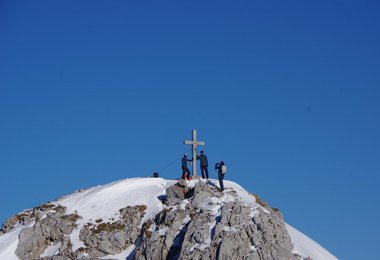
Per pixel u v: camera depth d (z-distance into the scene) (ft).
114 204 198.29
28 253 184.75
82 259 178.81
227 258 163.73
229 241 165.99
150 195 200.54
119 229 187.52
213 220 175.32
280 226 175.11
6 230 202.69
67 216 194.18
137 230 186.50
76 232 188.34
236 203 177.88
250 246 167.02
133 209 194.39
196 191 190.29
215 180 205.57
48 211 197.88
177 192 194.59
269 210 194.29
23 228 193.57
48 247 187.01
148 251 173.68
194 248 168.45
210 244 167.94
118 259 179.73
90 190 212.84
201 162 208.54
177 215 180.86
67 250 182.60
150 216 190.19
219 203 183.52
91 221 191.83
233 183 206.80
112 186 207.82
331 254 181.78
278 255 165.99
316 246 182.80
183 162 208.44
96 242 183.32
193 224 174.50
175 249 173.27
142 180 210.79
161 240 175.01
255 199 201.26
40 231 188.75
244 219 172.76
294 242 177.58
